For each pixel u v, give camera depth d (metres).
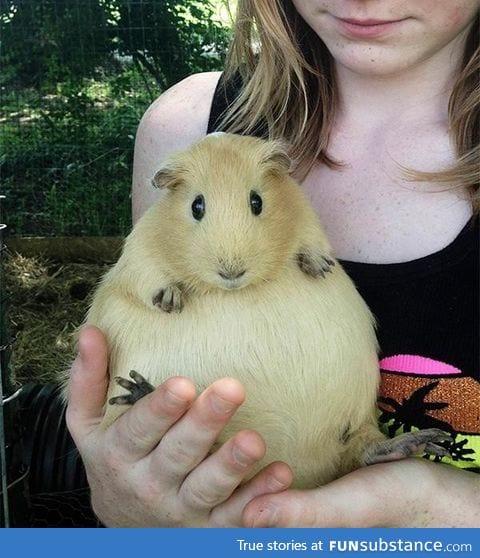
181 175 0.31
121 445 0.29
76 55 1.23
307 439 0.31
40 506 0.53
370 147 0.37
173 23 1.22
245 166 0.31
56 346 0.94
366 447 0.32
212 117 0.43
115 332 0.32
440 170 0.35
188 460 0.28
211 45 1.22
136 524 0.31
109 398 0.32
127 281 0.31
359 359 0.31
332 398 0.31
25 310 1.02
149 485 0.29
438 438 0.31
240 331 0.30
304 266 0.31
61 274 1.12
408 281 0.33
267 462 0.31
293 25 0.38
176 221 0.31
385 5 0.32
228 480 0.27
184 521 0.30
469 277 0.33
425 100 0.37
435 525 0.30
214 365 0.30
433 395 0.33
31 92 1.27
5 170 1.22
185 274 0.30
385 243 0.35
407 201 0.35
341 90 0.38
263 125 0.41
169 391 0.27
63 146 1.23
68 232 1.20
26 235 1.20
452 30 0.33
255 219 0.30
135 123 1.24
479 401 0.33
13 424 0.49
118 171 1.23
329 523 0.29
